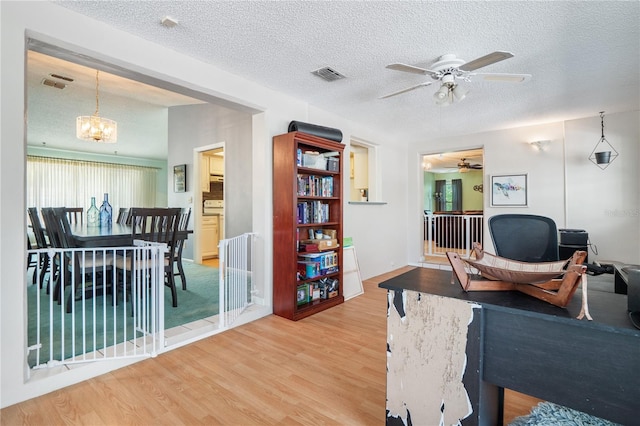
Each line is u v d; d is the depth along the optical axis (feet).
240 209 15.51
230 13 6.28
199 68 8.36
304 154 10.54
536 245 7.50
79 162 25.08
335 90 10.49
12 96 5.58
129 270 9.59
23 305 5.74
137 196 28.30
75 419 5.19
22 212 5.73
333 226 11.96
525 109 12.36
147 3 5.98
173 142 19.38
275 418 5.25
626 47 7.45
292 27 6.77
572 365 3.38
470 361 3.98
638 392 3.05
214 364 7.03
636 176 12.57
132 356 7.02
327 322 9.69
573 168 13.79
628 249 12.70
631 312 3.41
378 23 6.58
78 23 6.32
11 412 5.35
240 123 15.53
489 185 16.03
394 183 17.70
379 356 7.45
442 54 7.90
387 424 4.76
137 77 7.72
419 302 4.38
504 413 5.36
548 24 6.53
